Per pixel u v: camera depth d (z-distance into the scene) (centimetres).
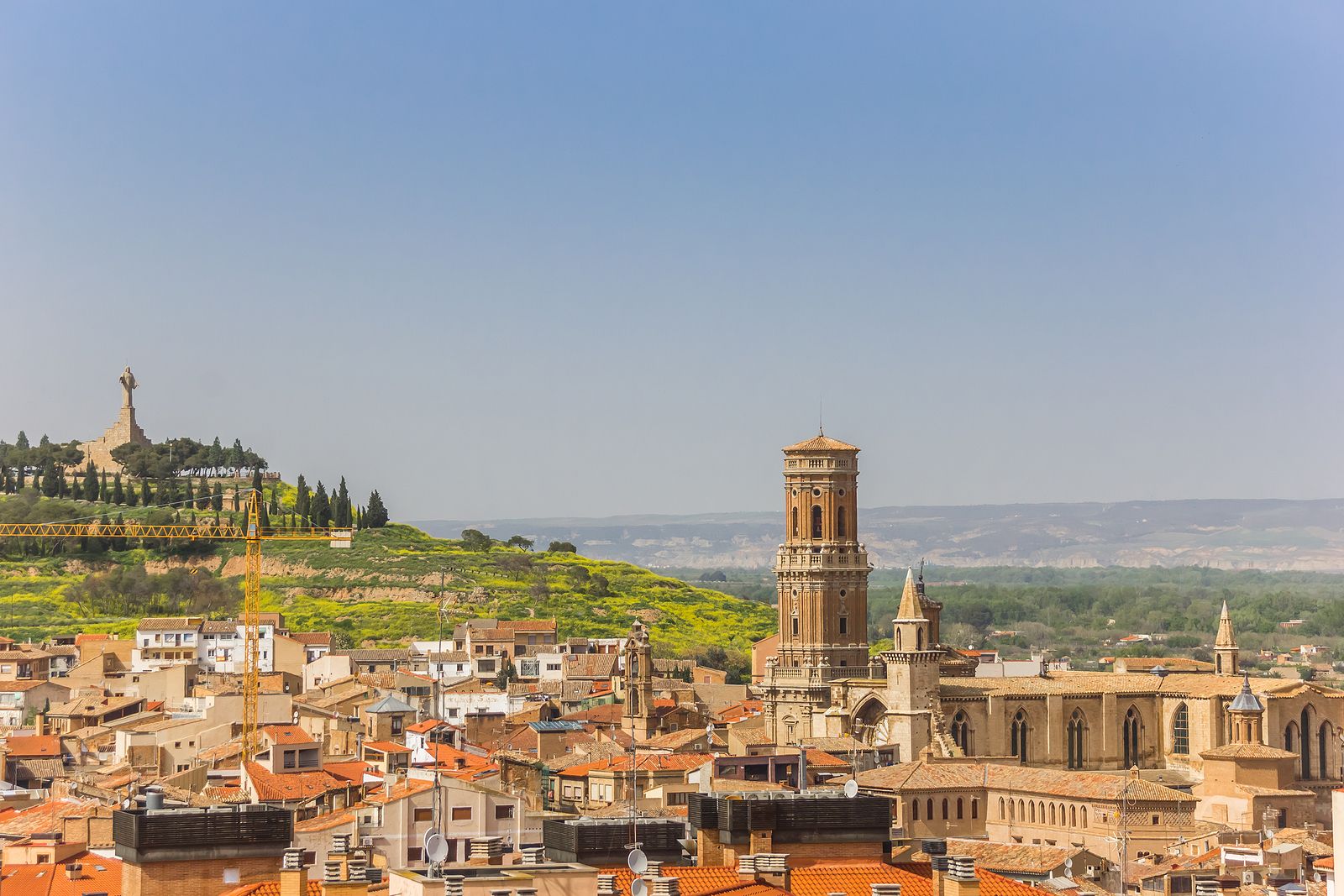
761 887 13900
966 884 14262
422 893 13125
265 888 14062
